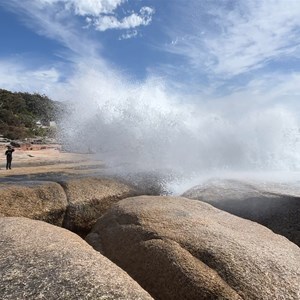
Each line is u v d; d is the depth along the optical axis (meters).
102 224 7.79
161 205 8.15
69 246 5.39
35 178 13.08
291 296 4.73
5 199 9.69
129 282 4.46
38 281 4.21
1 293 3.97
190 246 5.86
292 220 8.68
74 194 10.54
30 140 60.56
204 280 5.00
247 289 4.82
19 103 87.81
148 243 6.13
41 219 9.44
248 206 9.65
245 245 5.94
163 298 5.12
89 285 4.18
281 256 5.71
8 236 5.64
